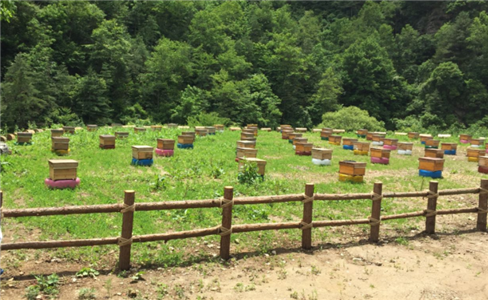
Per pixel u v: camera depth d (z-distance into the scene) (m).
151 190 11.02
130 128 32.38
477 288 6.26
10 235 7.20
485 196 9.69
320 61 79.00
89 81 51.22
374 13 108.94
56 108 47.97
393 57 89.31
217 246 7.43
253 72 71.81
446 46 78.94
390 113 74.69
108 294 5.34
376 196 8.24
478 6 88.94
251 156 16.30
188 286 5.73
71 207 5.84
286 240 8.05
